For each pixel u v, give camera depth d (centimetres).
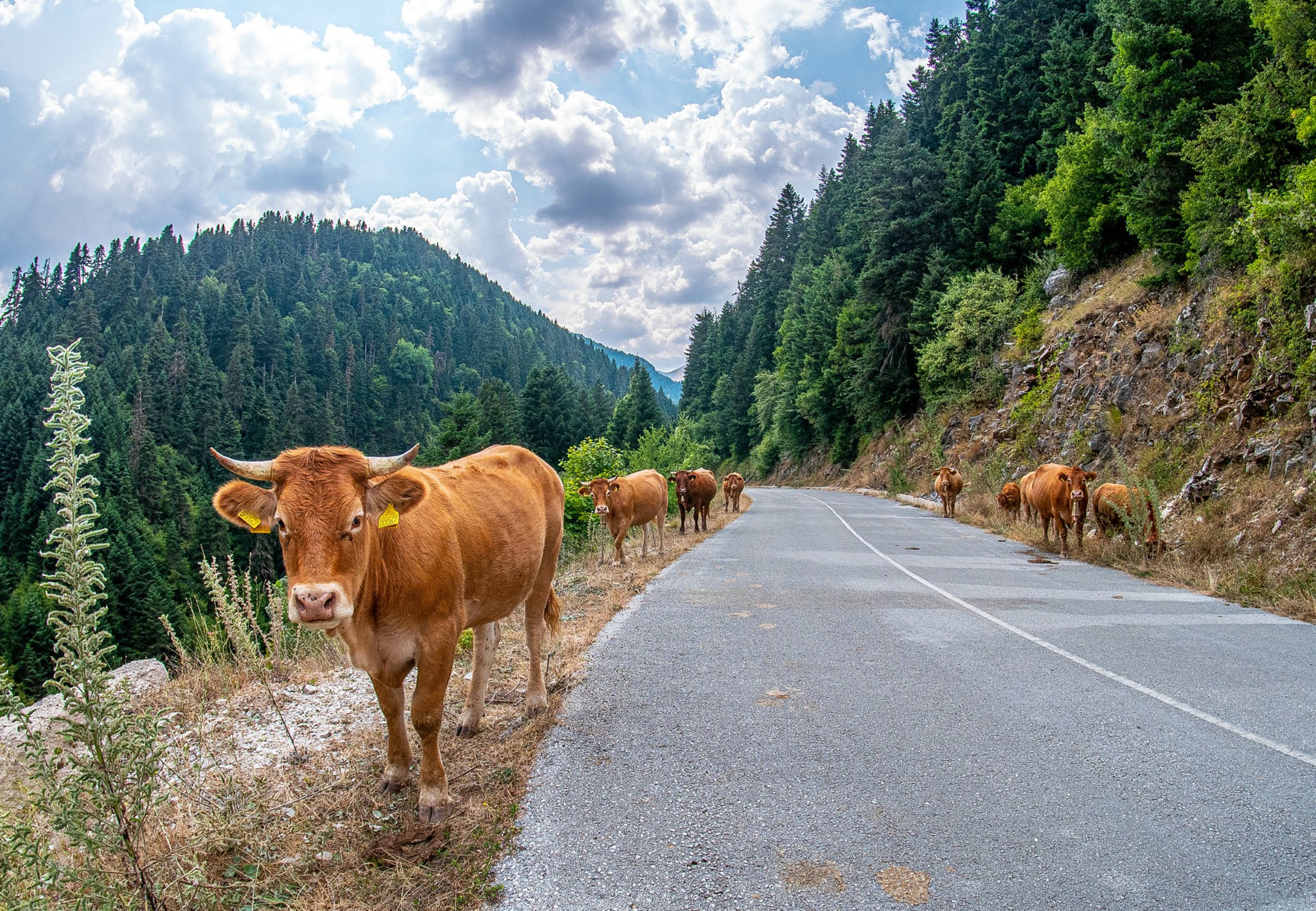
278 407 12756
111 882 273
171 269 19812
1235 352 1424
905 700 533
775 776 403
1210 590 967
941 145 4366
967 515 2133
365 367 19450
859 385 4278
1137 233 2098
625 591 977
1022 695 543
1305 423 1123
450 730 482
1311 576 909
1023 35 4022
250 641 600
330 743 457
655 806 369
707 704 524
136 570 3703
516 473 521
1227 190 1680
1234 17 2092
